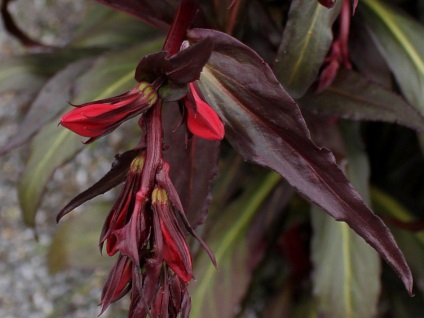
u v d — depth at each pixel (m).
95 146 0.83
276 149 0.37
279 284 0.71
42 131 0.54
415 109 0.45
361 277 0.52
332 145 0.50
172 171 0.42
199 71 0.33
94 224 0.62
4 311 0.80
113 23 0.62
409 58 0.49
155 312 0.33
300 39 0.42
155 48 0.52
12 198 0.85
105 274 0.77
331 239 0.52
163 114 0.42
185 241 0.33
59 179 0.85
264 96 0.36
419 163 0.66
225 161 0.62
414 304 0.66
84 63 0.54
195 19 0.41
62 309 0.79
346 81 0.45
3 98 0.88
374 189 0.63
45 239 0.83
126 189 0.33
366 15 0.50
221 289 0.55
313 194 0.36
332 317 0.52
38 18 0.91
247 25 0.50
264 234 0.58
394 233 0.58
